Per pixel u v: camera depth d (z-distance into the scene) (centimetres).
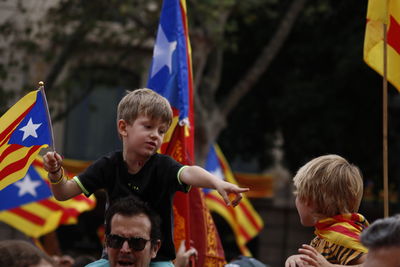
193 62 2569
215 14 2488
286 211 4053
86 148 3628
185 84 988
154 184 718
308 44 3191
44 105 804
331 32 3152
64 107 3362
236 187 662
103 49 2766
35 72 2919
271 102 3250
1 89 2564
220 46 2600
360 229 730
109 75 2806
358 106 3206
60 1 2705
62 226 3478
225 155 3600
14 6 2889
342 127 3194
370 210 3662
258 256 4041
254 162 4166
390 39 948
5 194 1520
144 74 3069
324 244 733
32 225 1641
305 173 741
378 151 3269
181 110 973
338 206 731
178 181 703
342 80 3138
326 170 732
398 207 3066
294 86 3198
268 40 3188
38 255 718
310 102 3177
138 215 679
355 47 3030
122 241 675
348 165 744
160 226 712
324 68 3238
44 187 1541
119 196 724
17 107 812
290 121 3272
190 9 2517
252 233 1783
